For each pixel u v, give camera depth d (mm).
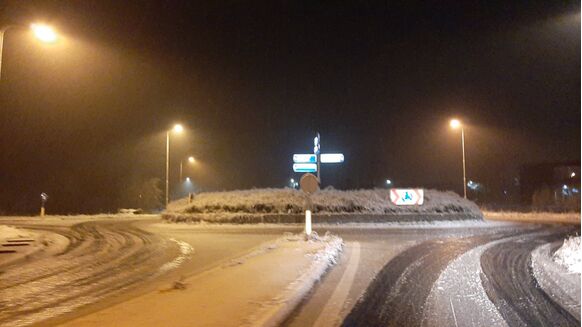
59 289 12266
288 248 18250
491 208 64562
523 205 71812
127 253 19266
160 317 8617
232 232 28453
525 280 12922
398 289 11672
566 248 19016
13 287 12539
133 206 74062
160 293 10617
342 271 14266
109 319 8508
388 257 17234
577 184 87188
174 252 19438
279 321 8742
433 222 34812
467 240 23359
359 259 16750
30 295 11555
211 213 36062
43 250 20422
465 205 37500
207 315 8727
